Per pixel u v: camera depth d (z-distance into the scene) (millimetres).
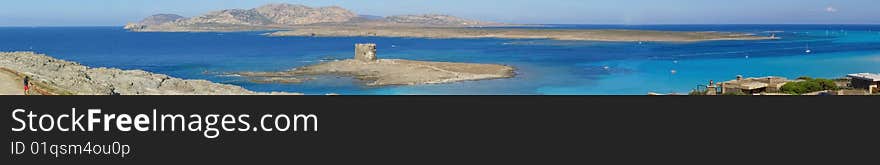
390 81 84375
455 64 105688
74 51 179875
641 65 110812
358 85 81375
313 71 97062
